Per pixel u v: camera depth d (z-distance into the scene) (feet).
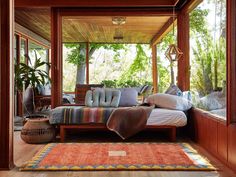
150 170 10.37
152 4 17.69
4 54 10.68
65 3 17.66
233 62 10.75
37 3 17.70
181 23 18.58
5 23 10.67
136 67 26.30
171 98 16.06
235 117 10.66
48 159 11.64
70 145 14.24
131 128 15.20
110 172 10.18
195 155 12.33
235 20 10.73
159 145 14.23
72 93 20.52
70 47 21.98
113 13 18.78
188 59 18.06
